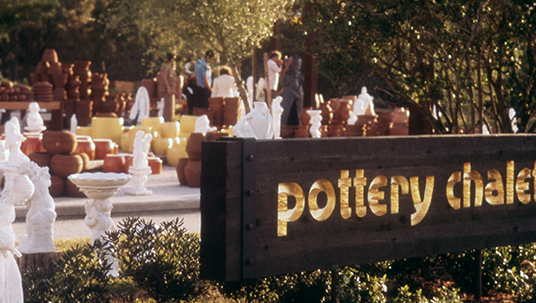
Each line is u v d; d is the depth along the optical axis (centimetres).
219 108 1562
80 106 1889
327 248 399
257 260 367
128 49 4866
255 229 366
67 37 4744
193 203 902
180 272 477
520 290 532
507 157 489
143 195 933
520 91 706
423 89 720
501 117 728
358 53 695
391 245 430
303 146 386
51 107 1755
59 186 910
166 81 1755
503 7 657
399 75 732
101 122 1405
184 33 1439
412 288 558
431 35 668
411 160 437
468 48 667
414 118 784
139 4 1436
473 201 475
